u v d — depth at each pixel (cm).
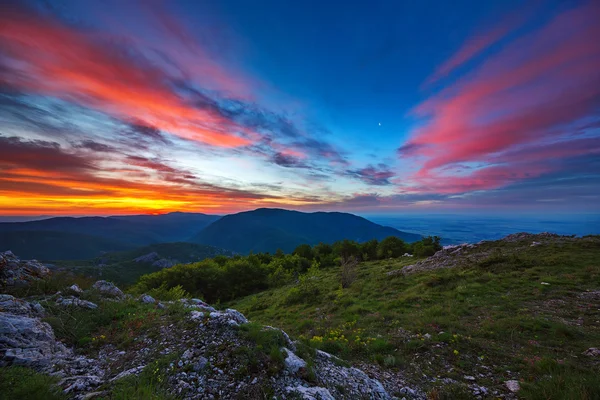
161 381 522
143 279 4066
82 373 579
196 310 985
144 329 817
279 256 6838
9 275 1120
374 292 2028
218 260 6328
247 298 3606
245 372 556
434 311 1338
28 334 664
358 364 841
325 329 1353
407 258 4059
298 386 540
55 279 1177
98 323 879
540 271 1714
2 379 475
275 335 703
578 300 1250
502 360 817
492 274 1800
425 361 849
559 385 608
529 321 1070
